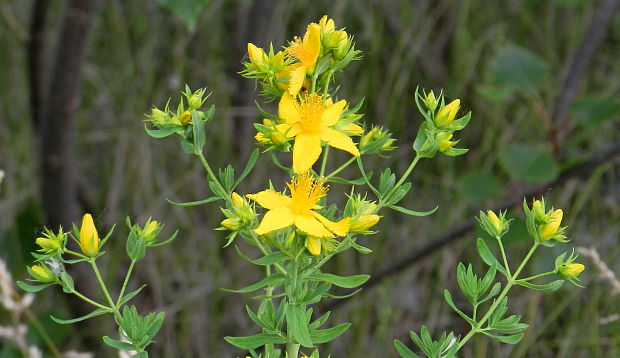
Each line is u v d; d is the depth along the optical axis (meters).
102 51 0.60
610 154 0.46
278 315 0.26
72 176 0.45
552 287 0.26
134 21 0.61
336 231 0.25
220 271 0.59
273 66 0.26
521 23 0.67
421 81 0.65
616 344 0.56
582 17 0.67
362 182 0.27
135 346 0.26
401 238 0.62
